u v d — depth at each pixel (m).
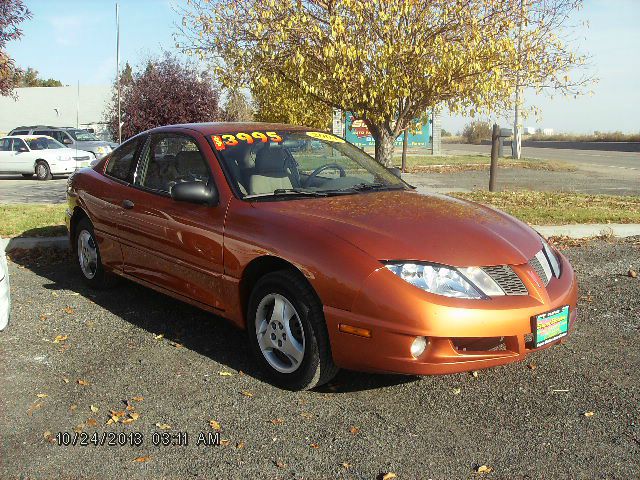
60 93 50.31
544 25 8.76
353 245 3.73
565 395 3.94
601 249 7.93
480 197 12.70
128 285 6.39
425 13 8.28
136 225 5.23
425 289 3.54
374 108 8.96
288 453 3.28
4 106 49.47
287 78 9.12
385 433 3.48
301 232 3.94
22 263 7.30
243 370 4.32
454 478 3.05
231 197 4.46
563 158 32.78
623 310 5.54
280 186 4.68
